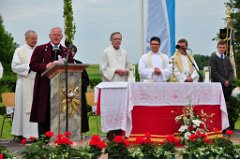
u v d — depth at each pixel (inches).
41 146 464.8
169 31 818.2
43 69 594.6
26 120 728.3
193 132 596.7
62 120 567.8
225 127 653.3
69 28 818.2
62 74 565.6
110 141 468.8
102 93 609.6
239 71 2642.7
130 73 633.6
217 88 653.9
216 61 799.7
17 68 724.0
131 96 599.2
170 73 668.1
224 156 483.5
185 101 623.8
